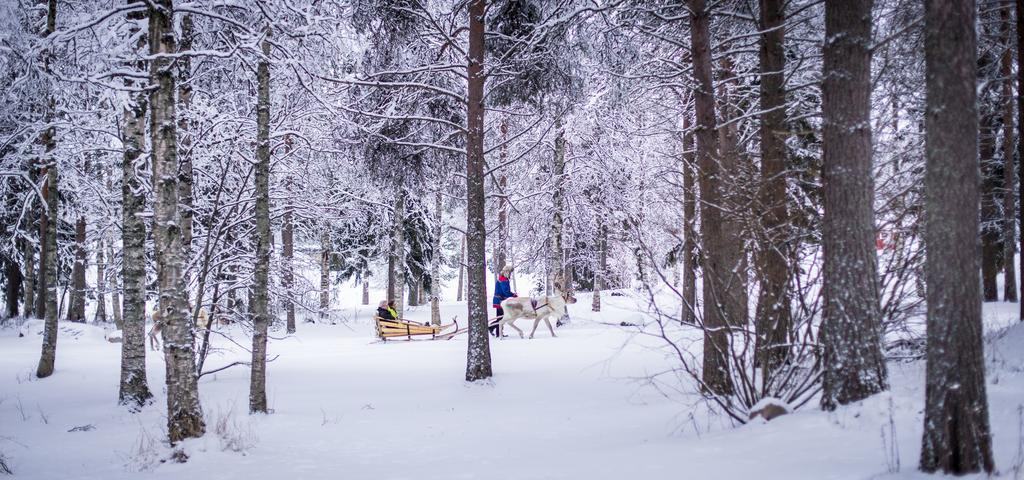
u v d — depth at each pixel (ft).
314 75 37.58
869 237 19.54
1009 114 53.67
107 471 21.81
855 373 19.38
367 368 46.29
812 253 24.14
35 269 93.56
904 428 16.66
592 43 40.45
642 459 18.67
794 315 23.08
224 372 46.11
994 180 62.13
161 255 25.39
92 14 30.78
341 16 40.27
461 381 39.96
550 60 42.11
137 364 36.40
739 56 43.91
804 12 37.01
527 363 45.50
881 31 31.50
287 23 35.19
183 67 38.37
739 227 26.17
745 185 24.44
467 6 43.04
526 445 23.79
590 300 94.43
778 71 27.86
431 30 47.50
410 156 48.67
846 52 19.51
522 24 42.86
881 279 22.52
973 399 13.01
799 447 17.08
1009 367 22.79
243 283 42.42
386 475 19.83
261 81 32.76
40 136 45.29
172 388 25.08
